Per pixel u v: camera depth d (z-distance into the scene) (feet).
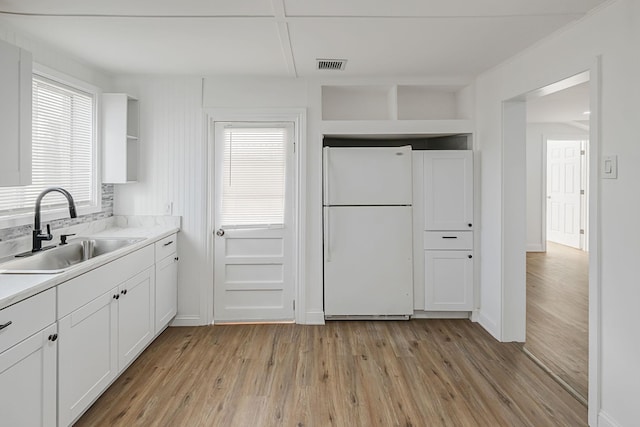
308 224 11.94
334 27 7.88
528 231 23.57
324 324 12.02
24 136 6.80
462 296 12.16
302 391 8.13
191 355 9.82
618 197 6.45
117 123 10.78
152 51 9.25
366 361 9.50
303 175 11.80
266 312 12.16
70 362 6.40
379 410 7.45
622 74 6.37
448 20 7.50
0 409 4.91
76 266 6.63
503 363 9.37
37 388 5.63
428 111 12.88
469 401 7.75
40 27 7.79
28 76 6.87
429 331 11.43
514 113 10.39
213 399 7.81
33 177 8.54
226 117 11.68
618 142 6.45
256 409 7.48
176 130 11.60
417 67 10.61
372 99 12.68
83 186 10.28
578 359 9.56
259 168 11.94
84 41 8.55
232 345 10.44
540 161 23.25
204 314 11.88
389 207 11.99
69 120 9.68
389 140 14.10
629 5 6.22
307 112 11.75
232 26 7.80
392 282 12.10
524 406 7.57
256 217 12.01
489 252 11.30
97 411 7.36
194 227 11.75
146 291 9.46
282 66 10.52
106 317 7.57
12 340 5.10
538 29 7.87
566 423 7.04
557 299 14.46
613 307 6.55
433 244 12.12
